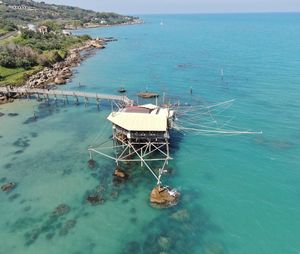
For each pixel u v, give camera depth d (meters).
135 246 38.38
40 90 89.81
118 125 55.84
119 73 121.12
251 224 40.91
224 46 177.25
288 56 134.75
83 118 77.50
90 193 48.28
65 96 93.94
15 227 42.09
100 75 119.12
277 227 40.25
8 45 131.12
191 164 54.56
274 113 73.25
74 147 62.69
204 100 84.81
